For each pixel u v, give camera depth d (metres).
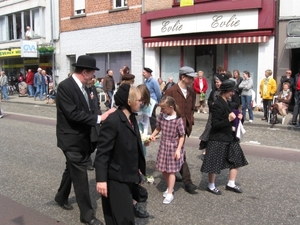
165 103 4.90
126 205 3.32
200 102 13.84
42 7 22.38
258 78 13.65
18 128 11.38
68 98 4.16
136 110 3.44
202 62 15.52
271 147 8.38
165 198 4.96
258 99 13.80
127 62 18.06
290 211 4.66
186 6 14.63
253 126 11.17
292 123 10.86
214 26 14.09
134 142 3.42
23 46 21.20
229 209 4.75
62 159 7.42
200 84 13.66
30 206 4.92
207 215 4.56
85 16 19.64
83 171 4.25
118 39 18.08
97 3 18.88
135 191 3.64
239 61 14.38
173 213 4.63
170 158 4.91
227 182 5.86
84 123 4.14
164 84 15.27
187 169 5.38
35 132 10.60
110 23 18.34
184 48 15.88
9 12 24.84
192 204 4.93
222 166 5.20
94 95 6.66
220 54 14.96
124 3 17.92
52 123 12.38
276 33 13.02
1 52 24.64
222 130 5.14
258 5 12.94
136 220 4.41
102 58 19.31
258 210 4.70
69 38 20.81
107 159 3.30
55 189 5.61
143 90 4.32
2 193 5.45
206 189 5.47
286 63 13.02
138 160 3.50
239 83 11.77
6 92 21.52
